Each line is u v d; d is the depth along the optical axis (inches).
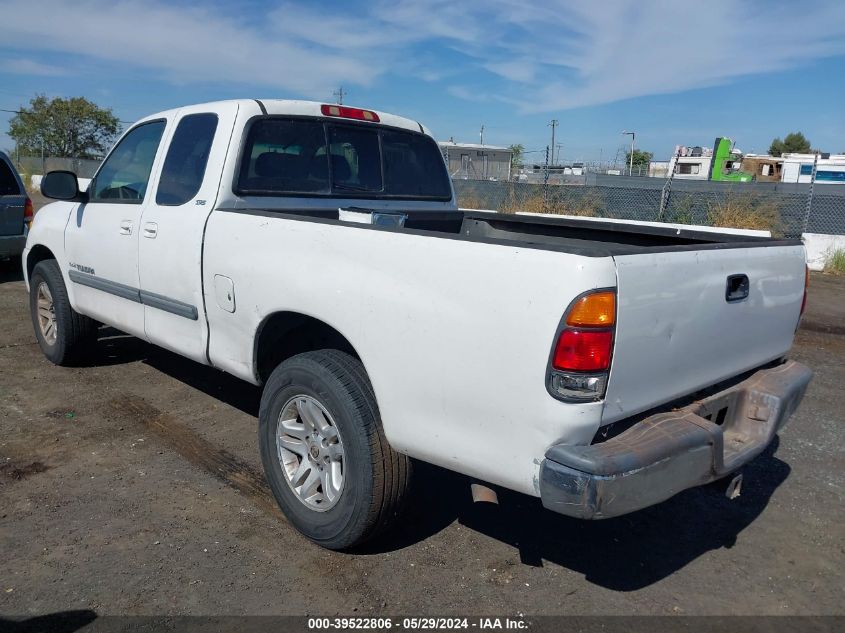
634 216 595.8
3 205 358.9
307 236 130.5
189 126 173.9
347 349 142.4
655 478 102.3
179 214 163.3
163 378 225.5
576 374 97.5
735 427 132.4
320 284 126.6
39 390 211.6
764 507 157.9
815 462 181.3
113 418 192.9
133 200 185.8
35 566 125.6
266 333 145.6
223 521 143.0
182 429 187.2
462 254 107.2
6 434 180.5
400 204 196.5
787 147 3671.3
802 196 564.1
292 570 127.3
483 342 104.4
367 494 121.8
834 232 560.7
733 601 123.7
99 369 232.4
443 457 112.5
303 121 174.2
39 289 233.0
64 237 213.3
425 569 129.3
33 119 1761.8
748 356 132.1
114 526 139.5
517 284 101.0
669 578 130.0
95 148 1841.8
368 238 120.0
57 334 225.1
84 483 156.6
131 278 181.3
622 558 135.9
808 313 363.3
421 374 112.3
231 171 159.3
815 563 136.6
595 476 96.0
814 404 223.0
